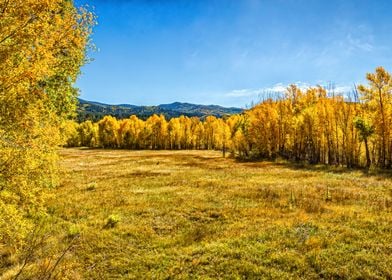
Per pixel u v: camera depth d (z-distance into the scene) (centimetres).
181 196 2292
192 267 1098
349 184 2756
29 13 832
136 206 1988
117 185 2894
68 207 1953
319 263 1066
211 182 2975
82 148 12412
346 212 1695
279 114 6700
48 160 1031
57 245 1287
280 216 1694
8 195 866
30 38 836
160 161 5809
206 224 1620
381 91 4303
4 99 815
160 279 1023
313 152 5853
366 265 1038
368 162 4644
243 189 2552
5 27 797
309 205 1889
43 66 870
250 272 1038
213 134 11438
